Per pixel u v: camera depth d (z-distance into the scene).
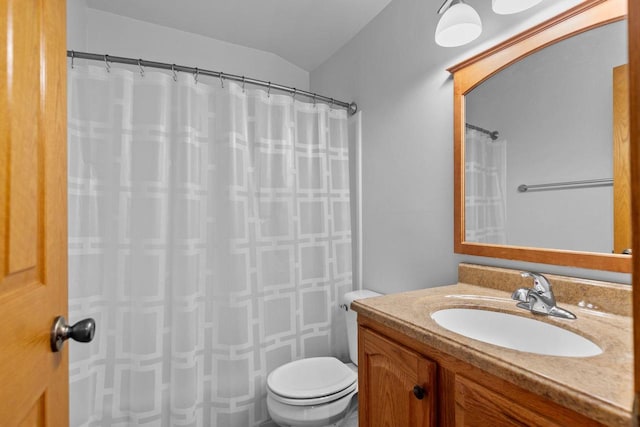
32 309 0.53
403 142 1.65
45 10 0.59
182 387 1.45
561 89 1.03
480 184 1.26
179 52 2.08
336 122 2.00
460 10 1.11
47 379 0.59
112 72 1.40
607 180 0.93
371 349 1.01
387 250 1.76
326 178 1.95
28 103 0.53
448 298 1.10
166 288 1.47
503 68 1.19
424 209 1.52
